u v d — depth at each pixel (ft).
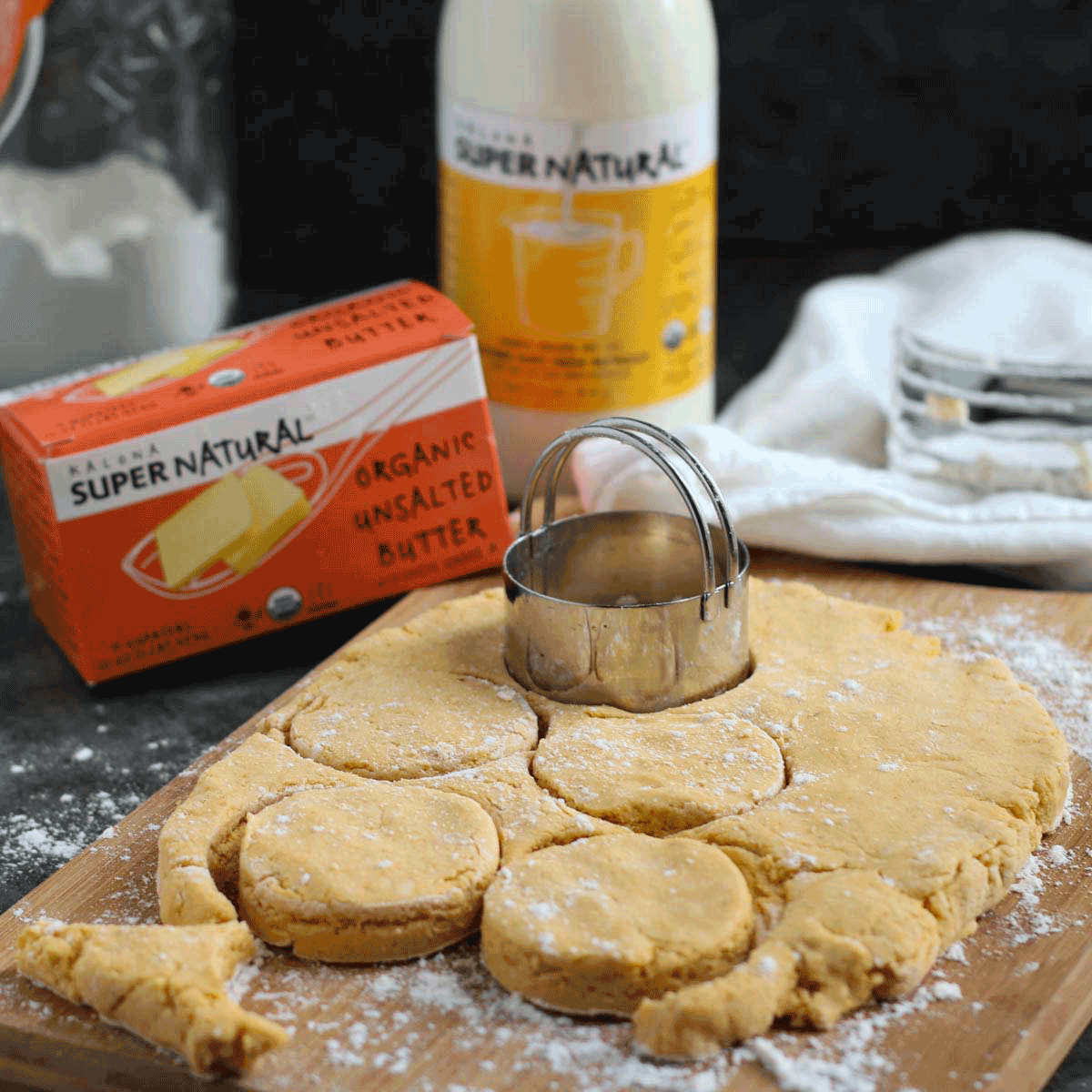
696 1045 1.56
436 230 2.90
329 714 1.87
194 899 1.66
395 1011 1.62
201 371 2.05
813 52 2.87
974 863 1.67
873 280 2.77
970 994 1.62
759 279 2.94
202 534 2.03
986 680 1.90
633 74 2.14
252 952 1.65
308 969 1.65
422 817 1.72
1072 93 2.89
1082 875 1.74
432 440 2.10
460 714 1.87
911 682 1.90
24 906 1.73
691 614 1.86
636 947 1.59
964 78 2.89
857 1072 1.56
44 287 2.47
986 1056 1.57
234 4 2.76
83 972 1.60
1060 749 1.80
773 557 2.23
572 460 2.31
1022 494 2.26
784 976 1.59
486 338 2.29
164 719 2.03
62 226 2.48
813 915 1.62
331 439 2.06
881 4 2.84
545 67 2.14
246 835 1.71
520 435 2.31
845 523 2.18
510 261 2.23
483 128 2.19
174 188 2.56
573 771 1.78
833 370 2.48
